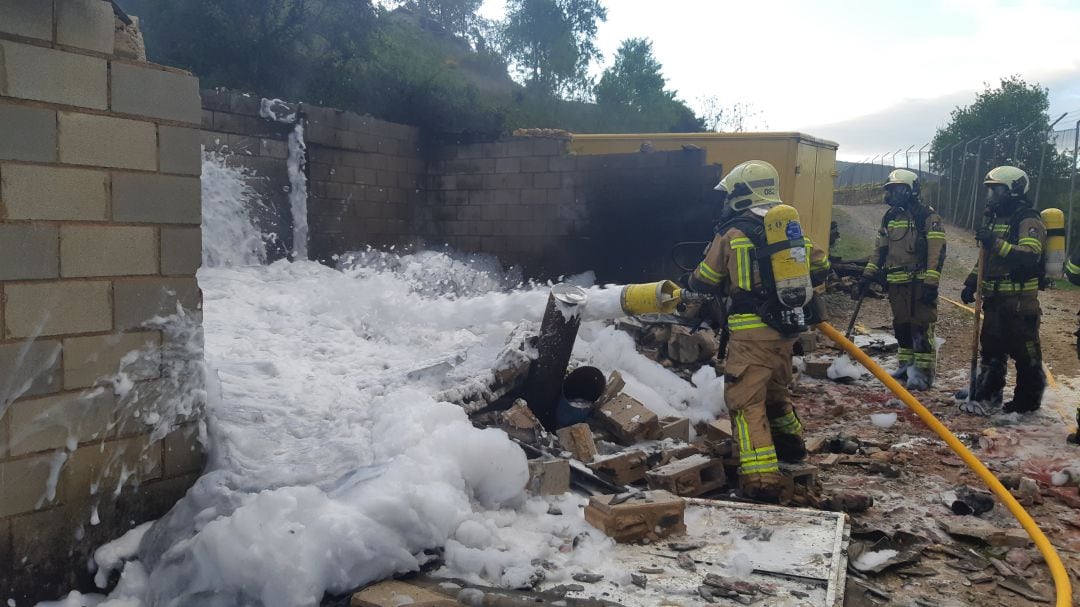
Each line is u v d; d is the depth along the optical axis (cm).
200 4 1020
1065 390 717
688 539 356
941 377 782
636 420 495
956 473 495
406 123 1130
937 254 714
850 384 752
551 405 496
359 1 1171
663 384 631
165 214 326
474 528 326
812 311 461
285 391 446
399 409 406
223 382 434
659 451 471
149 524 326
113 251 308
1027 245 600
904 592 330
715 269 451
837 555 337
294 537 281
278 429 394
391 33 1440
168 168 326
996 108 2662
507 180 997
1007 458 523
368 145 942
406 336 645
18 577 287
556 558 329
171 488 337
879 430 596
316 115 866
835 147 1080
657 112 2017
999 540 380
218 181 773
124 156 310
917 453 536
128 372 317
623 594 298
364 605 280
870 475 493
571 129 1822
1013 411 638
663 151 907
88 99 296
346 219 918
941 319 1063
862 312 1138
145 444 326
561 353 481
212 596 285
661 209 913
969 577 346
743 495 431
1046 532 403
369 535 295
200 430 349
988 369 645
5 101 272
